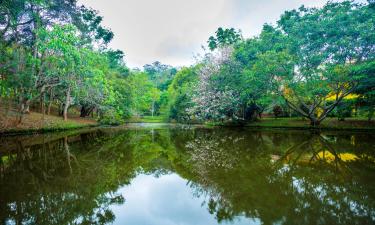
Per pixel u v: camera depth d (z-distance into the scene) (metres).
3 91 15.99
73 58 17.92
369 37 19.44
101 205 5.38
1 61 15.54
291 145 13.60
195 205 5.39
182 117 44.50
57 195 5.89
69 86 23.33
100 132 23.23
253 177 7.33
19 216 4.71
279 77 24.41
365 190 6.02
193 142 16.08
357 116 28.88
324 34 21.69
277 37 27.05
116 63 43.91
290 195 5.74
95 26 31.31
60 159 10.05
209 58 32.62
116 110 33.31
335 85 22.92
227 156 10.75
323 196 5.66
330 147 12.66
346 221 4.39
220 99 28.73
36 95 19.52
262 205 5.23
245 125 30.09
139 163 9.75
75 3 21.31
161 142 16.25
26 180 7.02
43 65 17.66
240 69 29.28
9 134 16.72
